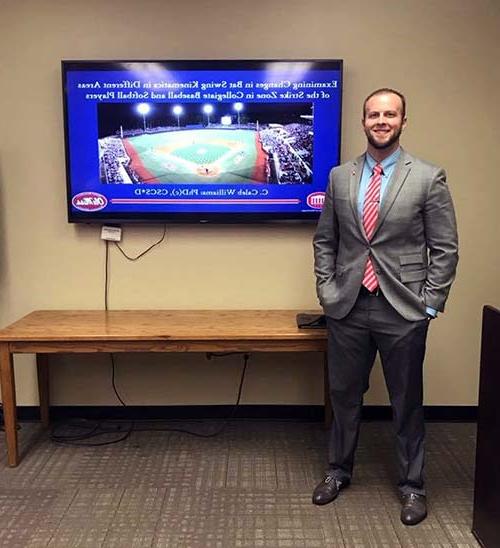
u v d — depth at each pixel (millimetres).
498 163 2967
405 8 2863
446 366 3121
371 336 2289
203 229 3020
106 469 2629
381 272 2191
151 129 2873
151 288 3068
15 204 2998
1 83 2908
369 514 2281
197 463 2686
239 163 2896
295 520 2240
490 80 2908
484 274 3045
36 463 2684
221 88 2844
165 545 2090
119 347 2576
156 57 2891
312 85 2838
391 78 2906
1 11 2859
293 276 3053
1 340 2539
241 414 3156
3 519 2244
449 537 2139
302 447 2850
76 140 2875
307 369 3135
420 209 2160
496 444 1939
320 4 2857
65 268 3051
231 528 2188
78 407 3158
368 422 3133
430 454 2783
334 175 2330
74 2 2855
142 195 2918
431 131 2943
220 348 2582
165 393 3152
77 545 2088
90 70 2824
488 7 2859
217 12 2863
